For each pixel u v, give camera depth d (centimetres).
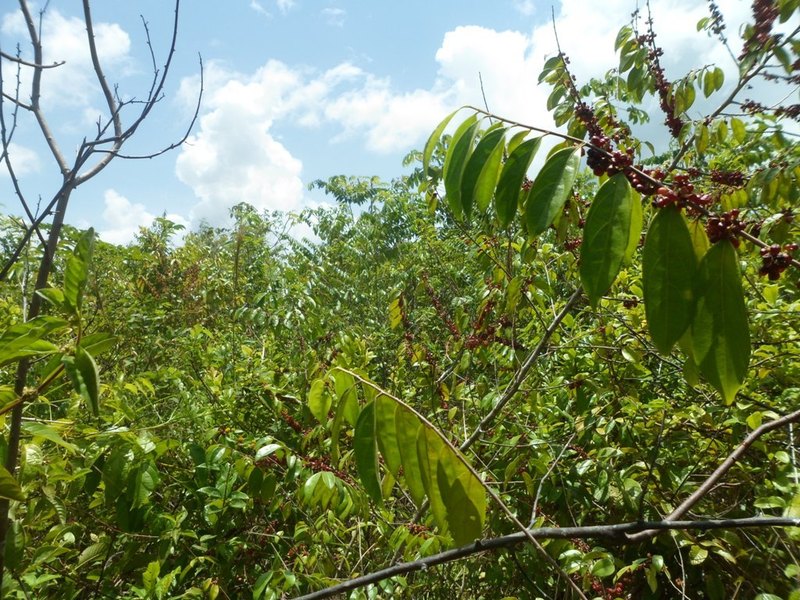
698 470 317
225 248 766
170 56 170
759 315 289
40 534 281
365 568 319
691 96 289
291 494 307
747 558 276
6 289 383
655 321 95
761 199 270
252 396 409
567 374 375
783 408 287
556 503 322
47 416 306
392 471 111
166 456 338
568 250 308
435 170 377
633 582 279
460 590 338
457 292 580
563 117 312
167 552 272
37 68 155
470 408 401
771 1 249
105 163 158
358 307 720
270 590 261
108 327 546
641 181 103
